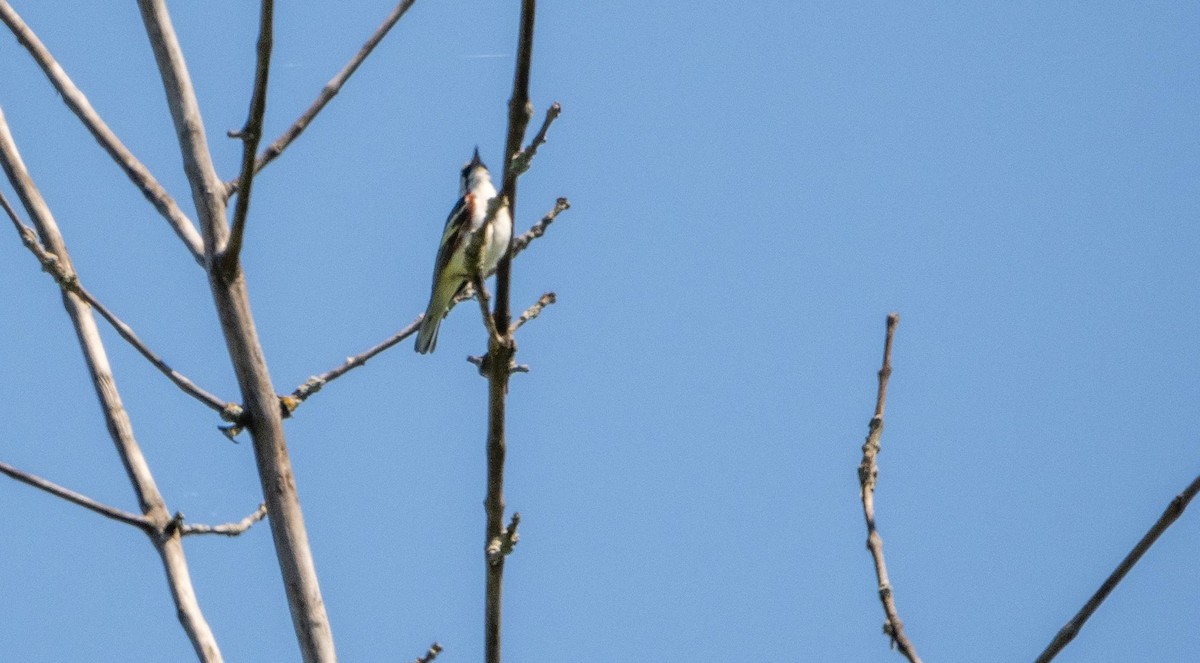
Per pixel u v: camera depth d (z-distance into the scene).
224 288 10.65
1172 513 8.21
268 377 10.70
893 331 10.08
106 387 11.59
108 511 10.90
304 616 10.26
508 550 9.27
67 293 11.91
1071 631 8.29
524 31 8.79
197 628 10.53
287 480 10.55
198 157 10.96
